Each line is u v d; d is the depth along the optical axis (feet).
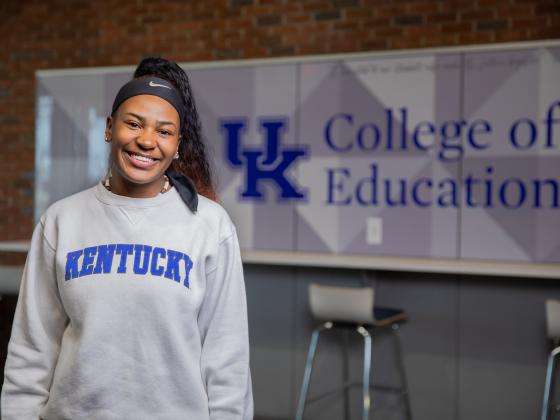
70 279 4.30
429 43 14.85
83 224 4.47
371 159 13.66
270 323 13.51
